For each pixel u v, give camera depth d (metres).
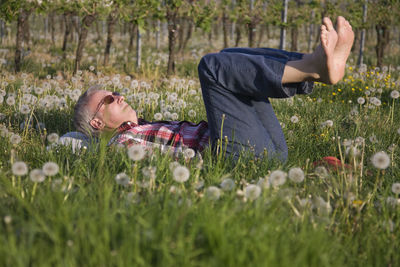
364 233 2.21
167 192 2.29
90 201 2.21
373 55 19.36
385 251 2.05
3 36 17.03
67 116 4.74
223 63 2.93
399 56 18.08
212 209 2.05
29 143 3.56
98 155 3.01
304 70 2.69
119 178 2.40
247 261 1.67
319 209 2.30
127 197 2.24
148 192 2.34
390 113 5.39
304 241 1.86
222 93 3.07
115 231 1.80
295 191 2.40
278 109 5.82
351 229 2.24
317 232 1.89
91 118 3.33
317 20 16.14
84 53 14.92
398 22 14.52
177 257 1.68
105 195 2.10
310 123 4.92
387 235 2.14
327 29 2.56
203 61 3.03
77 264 1.66
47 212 1.98
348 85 8.22
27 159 3.14
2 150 3.23
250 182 2.73
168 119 4.60
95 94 3.35
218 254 1.65
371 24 15.72
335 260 1.89
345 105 6.71
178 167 2.37
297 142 4.02
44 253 1.68
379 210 2.48
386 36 15.05
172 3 10.31
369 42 23.86
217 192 2.21
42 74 9.85
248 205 2.11
